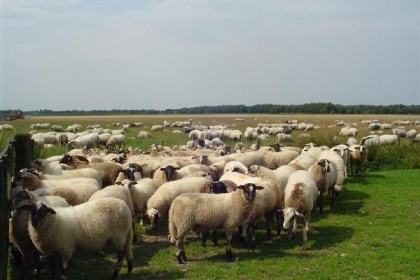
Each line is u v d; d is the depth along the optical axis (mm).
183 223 11570
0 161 8461
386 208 18156
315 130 68750
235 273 10758
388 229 14891
